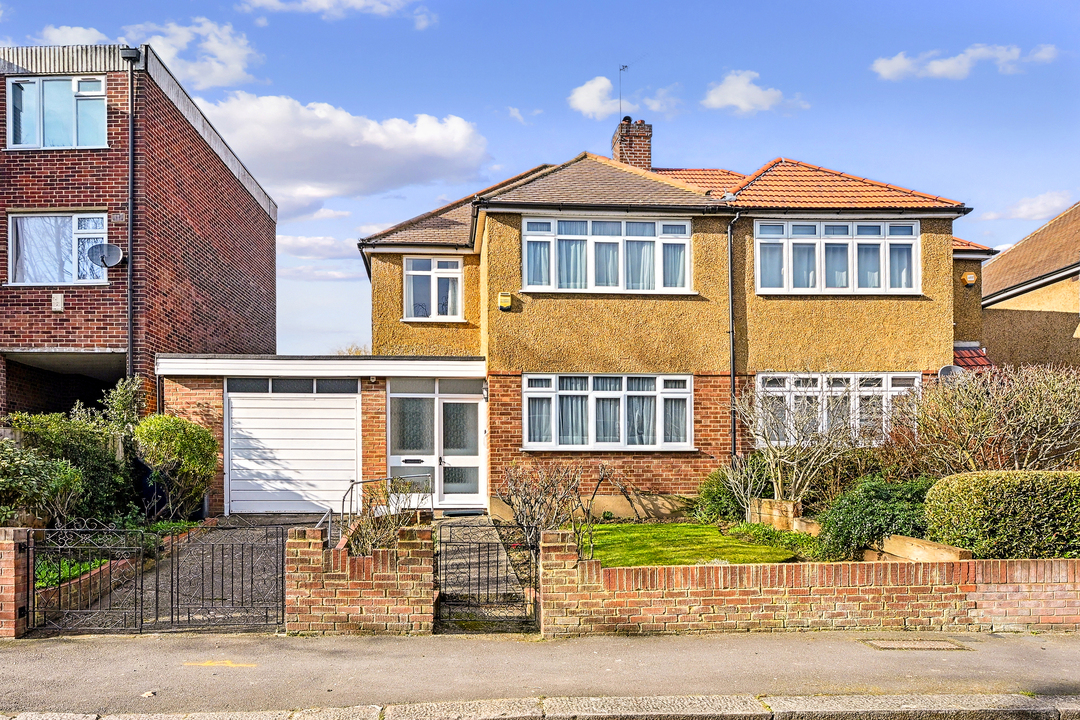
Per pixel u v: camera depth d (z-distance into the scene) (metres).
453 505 16.02
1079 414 11.35
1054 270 19.25
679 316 15.61
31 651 7.32
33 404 17.38
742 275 15.80
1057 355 19.53
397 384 16.09
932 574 8.09
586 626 7.86
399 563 7.89
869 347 15.82
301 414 15.90
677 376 15.59
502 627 8.16
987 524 8.70
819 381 15.18
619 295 15.50
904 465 12.81
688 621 7.93
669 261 15.80
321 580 7.87
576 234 15.56
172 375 15.66
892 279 16.05
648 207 15.35
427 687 6.45
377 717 5.89
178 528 12.87
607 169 17.38
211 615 8.47
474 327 18.22
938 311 15.94
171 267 17.30
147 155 16.16
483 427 16.16
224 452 15.70
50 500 10.18
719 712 6.01
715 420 15.57
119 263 15.82
